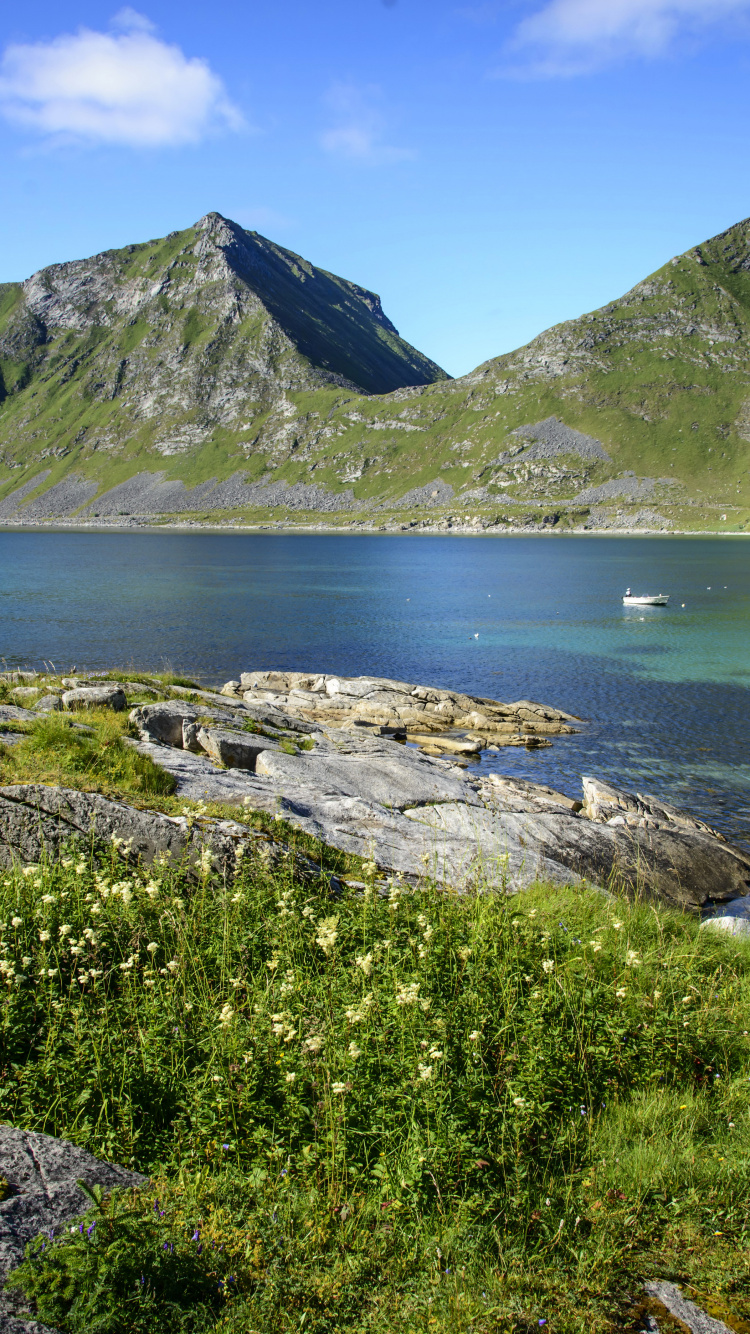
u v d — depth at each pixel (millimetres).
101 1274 4023
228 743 18812
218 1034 6492
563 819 18609
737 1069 7566
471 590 104438
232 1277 4430
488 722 37031
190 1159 5441
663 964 9625
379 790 18781
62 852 10109
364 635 64750
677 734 36500
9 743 13883
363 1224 5086
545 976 7977
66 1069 5910
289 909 9039
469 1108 5844
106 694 20719
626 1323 4500
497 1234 5027
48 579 113312
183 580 115312
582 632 67375
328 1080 5785
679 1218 5449
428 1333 4234
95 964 7547
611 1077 6996
